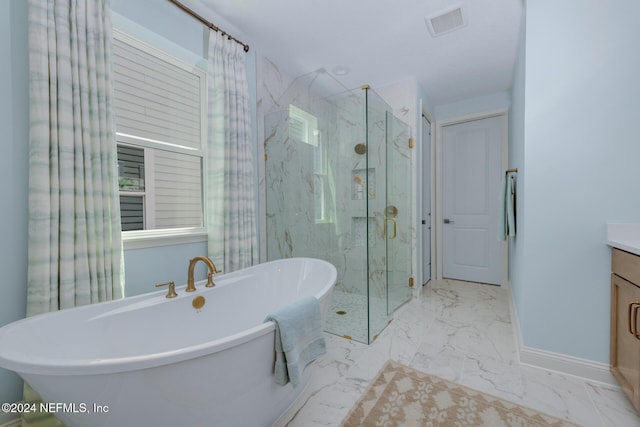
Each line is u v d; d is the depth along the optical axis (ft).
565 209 4.91
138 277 5.01
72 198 3.90
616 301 4.40
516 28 6.63
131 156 6.24
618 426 3.76
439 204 11.84
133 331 4.12
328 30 6.74
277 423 3.89
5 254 3.59
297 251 8.60
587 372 4.74
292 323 3.57
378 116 7.69
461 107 11.36
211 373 2.91
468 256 11.56
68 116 3.88
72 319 3.61
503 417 3.93
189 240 5.93
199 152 6.42
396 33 6.86
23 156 3.73
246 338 3.06
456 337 6.50
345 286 7.89
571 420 3.87
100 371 2.42
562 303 4.96
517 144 7.23
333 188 8.12
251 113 7.46
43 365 2.42
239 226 6.69
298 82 9.12
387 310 7.52
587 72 4.70
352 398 4.39
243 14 6.15
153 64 5.84
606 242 4.53
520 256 6.11
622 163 4.49
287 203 8.37
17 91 3.68
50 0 3.78
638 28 4.38
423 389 4.58
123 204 6.14
